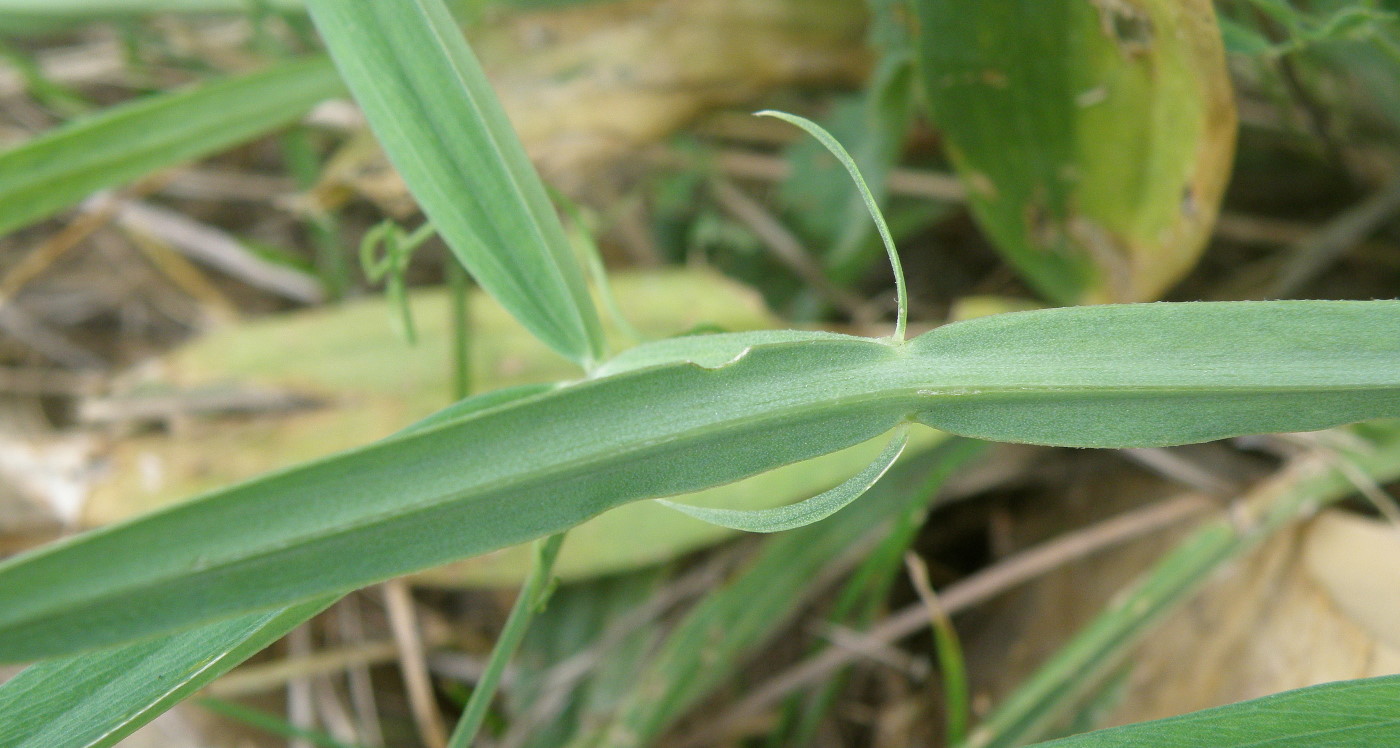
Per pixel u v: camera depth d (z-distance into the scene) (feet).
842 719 1.26
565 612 1.27
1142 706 1.03
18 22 1.44
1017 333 0.65
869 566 1.09
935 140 1.49
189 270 1.72
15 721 0.67
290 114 1.17
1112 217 1.05
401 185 1.32
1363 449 1.03
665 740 1.22
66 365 1.72
